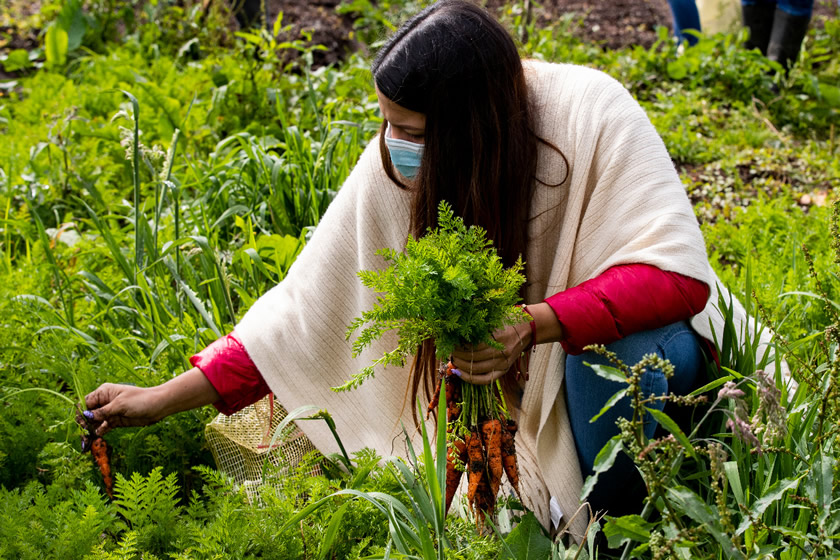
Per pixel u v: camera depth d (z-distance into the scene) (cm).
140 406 210
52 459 222
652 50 560
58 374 249
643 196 202
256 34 506
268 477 216
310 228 304
